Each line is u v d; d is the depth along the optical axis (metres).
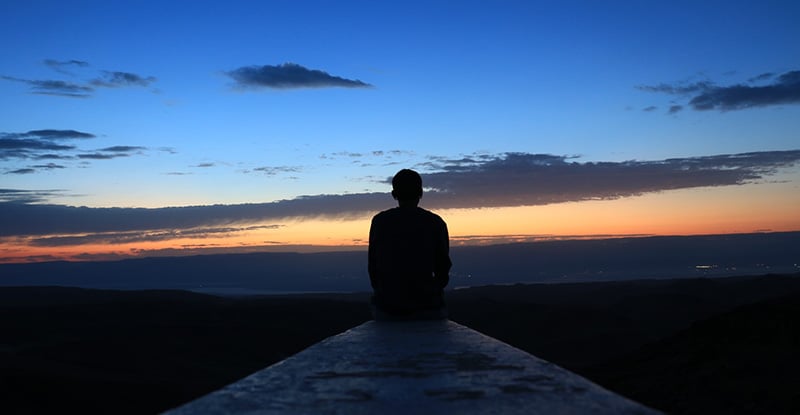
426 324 4.97
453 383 2.16
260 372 2.48
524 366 2.52
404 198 5.82
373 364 2.67
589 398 1.84
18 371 14.55
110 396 14.05
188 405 1.86
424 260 5.48
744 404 6.00
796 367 6.62
